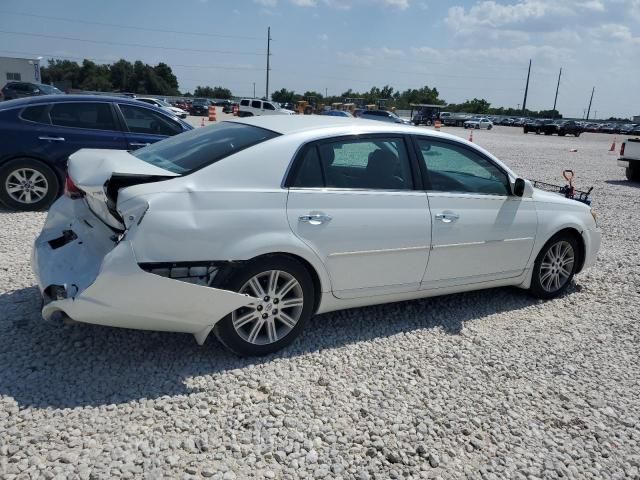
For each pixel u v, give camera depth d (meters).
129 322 3.14
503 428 3.05
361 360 3.66
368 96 106.94
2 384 3.03
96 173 3.16
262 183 3.38
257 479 2.49
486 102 112.88
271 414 2.98
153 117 7.86
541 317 4.68
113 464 2.49
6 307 3.97
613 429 3.13
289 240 3.40
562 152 26.08
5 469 2.40
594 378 3.69
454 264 4.27
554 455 2.86
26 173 7.04
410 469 2.66
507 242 4.53
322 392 3.23
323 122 3.93
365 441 2.83
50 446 2.57
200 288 3.13
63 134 7.15
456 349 3.93
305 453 2.70
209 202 3.19
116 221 3.14
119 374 3.23
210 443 2.71
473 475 2.66
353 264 3.73
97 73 103.69
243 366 3.44
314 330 4.04
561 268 5.09
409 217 3.93
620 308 5.01
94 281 2.95
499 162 4.57
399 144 4.03
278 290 3.52
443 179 4.22
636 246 7.48
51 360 3.32
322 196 3.57
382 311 4.51
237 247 3.23
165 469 2.50
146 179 3.17
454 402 3.25
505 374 3.63
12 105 7.02
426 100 103.50
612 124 78.81
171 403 3.00
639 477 2.75
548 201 4.86
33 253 3.63
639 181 15.58
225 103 62.03
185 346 3.63
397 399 3.23
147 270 3.02
